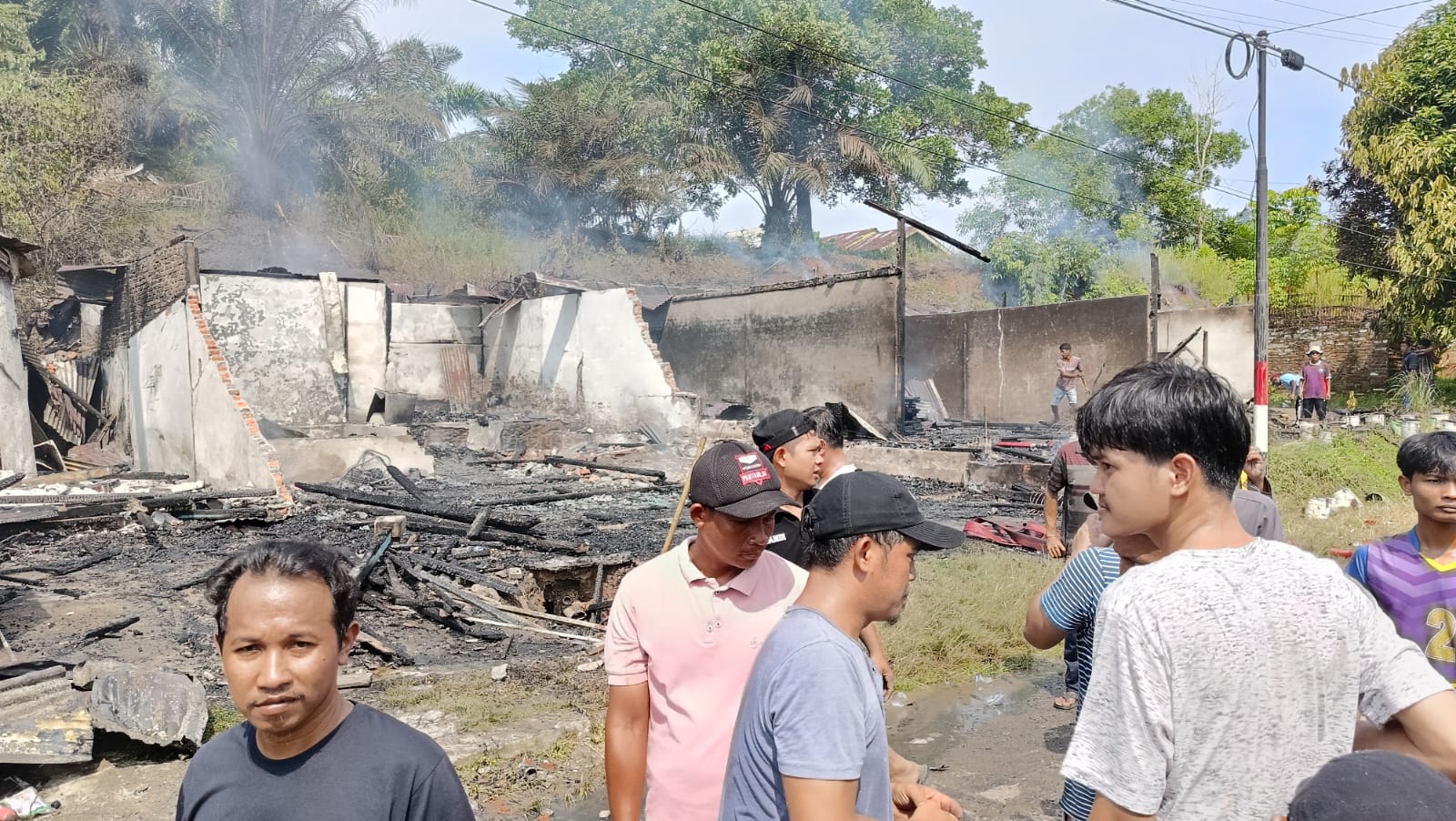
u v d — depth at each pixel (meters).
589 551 9.87
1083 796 2.68
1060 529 8.09
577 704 5.76
